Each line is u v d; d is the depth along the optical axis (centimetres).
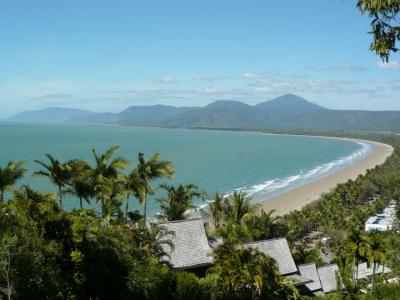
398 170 16150
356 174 19325
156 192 12300
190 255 4506
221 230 5641
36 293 2405
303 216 10662
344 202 13138
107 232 3394
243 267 3838
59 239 2822
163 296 3384
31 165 16512
